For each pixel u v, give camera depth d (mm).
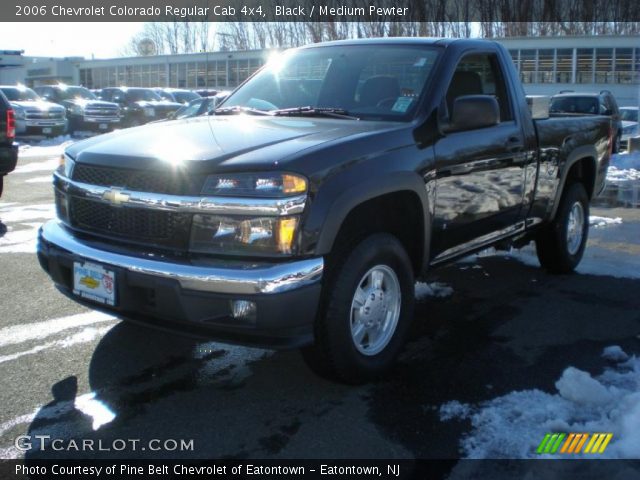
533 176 5020
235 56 48250
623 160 15539
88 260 3326
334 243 3371
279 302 2996
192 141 3475
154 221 3242
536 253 6387
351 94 4312
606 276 5918
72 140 22016
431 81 4109
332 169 3225
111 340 4250
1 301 4961
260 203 3045
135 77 56281
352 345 3426
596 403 3377
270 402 3441
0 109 7934
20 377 3684
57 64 65375
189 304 3057
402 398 3482
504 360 4004
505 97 4797
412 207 3818
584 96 18609
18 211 8516
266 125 3840
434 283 5680
